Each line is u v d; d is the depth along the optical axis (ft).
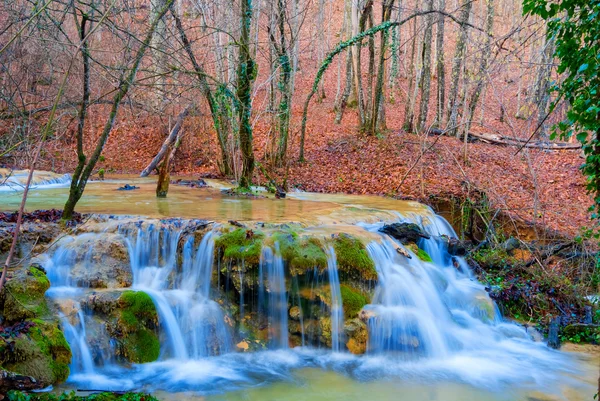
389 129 72.90
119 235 23.50
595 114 15.78
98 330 18.99
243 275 21.90
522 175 52.65
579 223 39.91
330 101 91.71
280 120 53.88
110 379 18.04
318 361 20.75
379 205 38.42
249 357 20.83
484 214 39.45
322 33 94.07
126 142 68.03
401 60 112.37
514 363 21.59
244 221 24.85
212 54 53.36
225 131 51.78
